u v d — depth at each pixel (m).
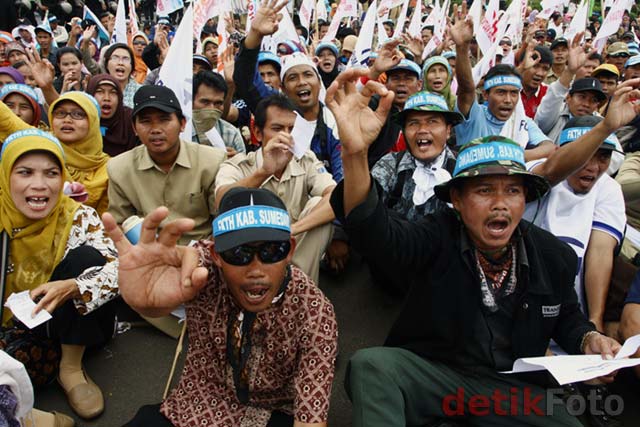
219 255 1.76
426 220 2.24
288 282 1.93
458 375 2.20
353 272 4.02
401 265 2.11
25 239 2.61
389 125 4.56
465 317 2.13
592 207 2.95
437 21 9.03
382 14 8.29
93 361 2.98
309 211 3.17
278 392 2.06
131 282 1.72
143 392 2.79
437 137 3.29
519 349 2.14
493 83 4.37
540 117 5.31
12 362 1.69
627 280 2.95
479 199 2.02
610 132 2.44
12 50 6.50
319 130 4.23
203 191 3.35
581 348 2.11
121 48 5.82
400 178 3.53
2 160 2.54
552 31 11.84
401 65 4.81
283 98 3.20
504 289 2.15
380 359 2.09
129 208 3.37
